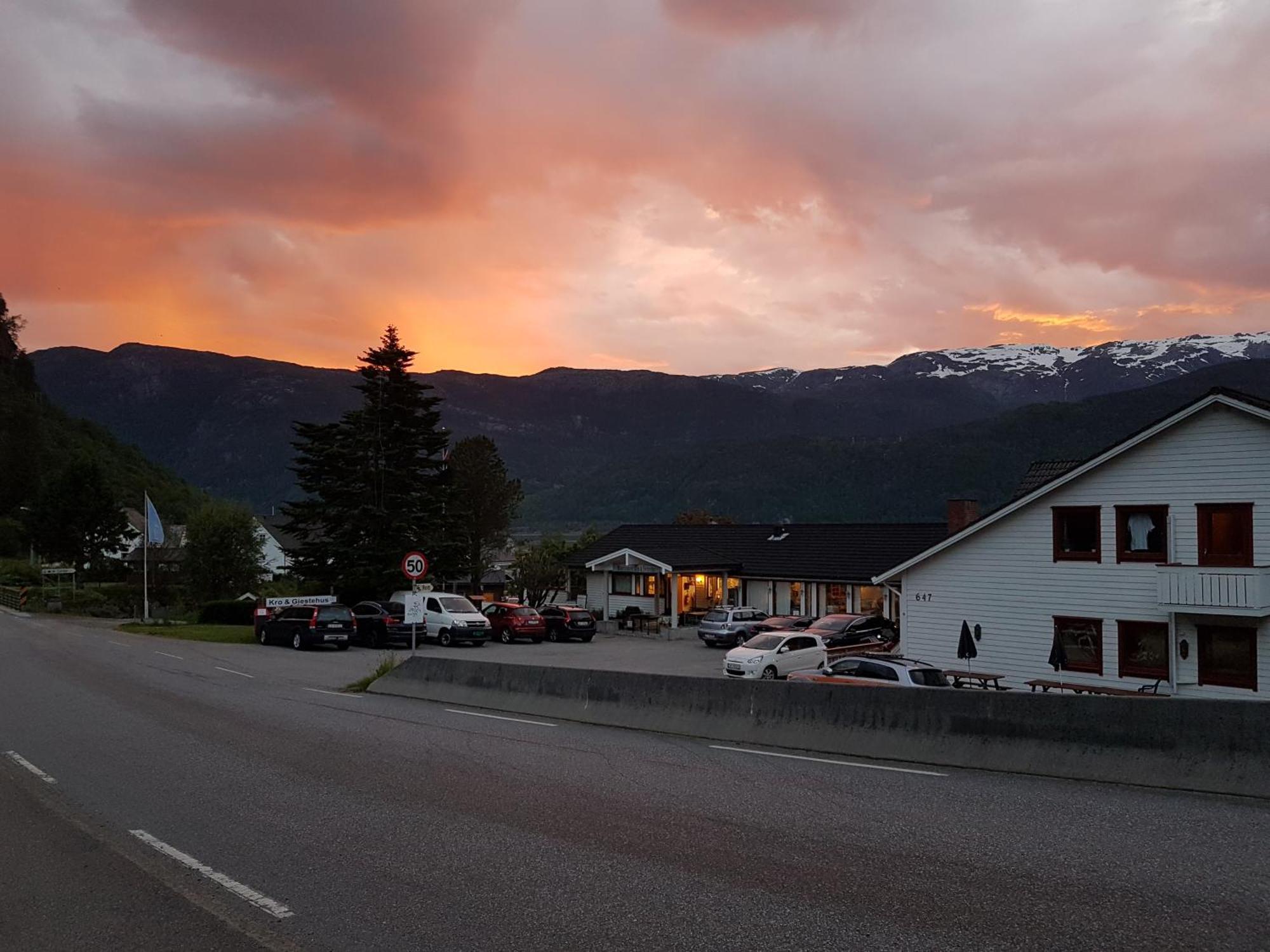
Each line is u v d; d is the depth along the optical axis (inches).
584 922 225.6
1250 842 282.7
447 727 556.1
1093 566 981.8
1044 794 350.9
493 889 252.4
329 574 1787.6
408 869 271.3
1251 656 866.8
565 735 521.0
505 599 2405.3
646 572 1902.1
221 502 2413.9
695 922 224.1
